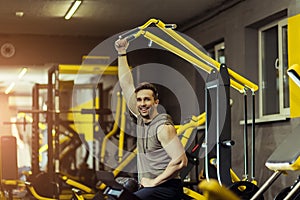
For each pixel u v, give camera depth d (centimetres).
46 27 1013
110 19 950
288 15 663
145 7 868
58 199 851
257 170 730
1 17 933
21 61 1077
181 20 945
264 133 714
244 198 502
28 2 832
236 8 796
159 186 453
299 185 356
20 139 1553
